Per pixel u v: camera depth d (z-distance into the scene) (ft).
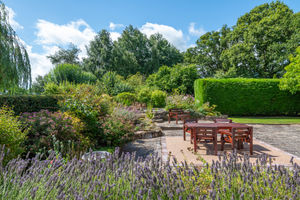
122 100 42.60
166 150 15.11
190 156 13.33
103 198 4.77
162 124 27.55
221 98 40.27
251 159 12.42
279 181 6.17
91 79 58.03
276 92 40.42
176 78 63.57
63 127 12.68
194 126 13.94
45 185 5.18
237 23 75.77
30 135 12.51
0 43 20.49
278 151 14.62
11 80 21.17
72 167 6.06
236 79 40.83
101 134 16.08
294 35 51.85
